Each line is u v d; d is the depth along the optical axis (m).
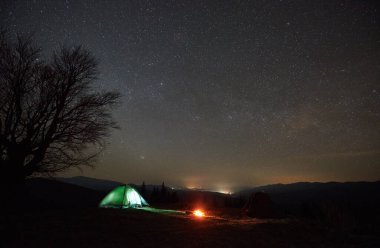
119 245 8.80
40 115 17.17
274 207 18.55
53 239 9.03
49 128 17.34
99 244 8.79
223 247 9.32
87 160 18.38
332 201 16.45
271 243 10.30
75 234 9.79
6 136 16.45
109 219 12.86
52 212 14.68
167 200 40.75
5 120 16.55
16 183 17.05
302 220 15.52
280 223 13.95
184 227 12.01
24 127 16.94
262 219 16.36
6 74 16.59
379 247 10.43
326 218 15.12
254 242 10.25
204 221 13.95
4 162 16.53
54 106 17.61
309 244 10.57
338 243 10.98
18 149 16.64
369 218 16.30
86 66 18.56
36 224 11.05
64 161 17.83
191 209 21.64
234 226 12.80
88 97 18.61
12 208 16.09
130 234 10.23
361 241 11.34
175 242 9.48
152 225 12.08
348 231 13.03
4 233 9.45
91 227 10.98
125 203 18.72
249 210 18.27
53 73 17.53
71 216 13.30
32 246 8.23
